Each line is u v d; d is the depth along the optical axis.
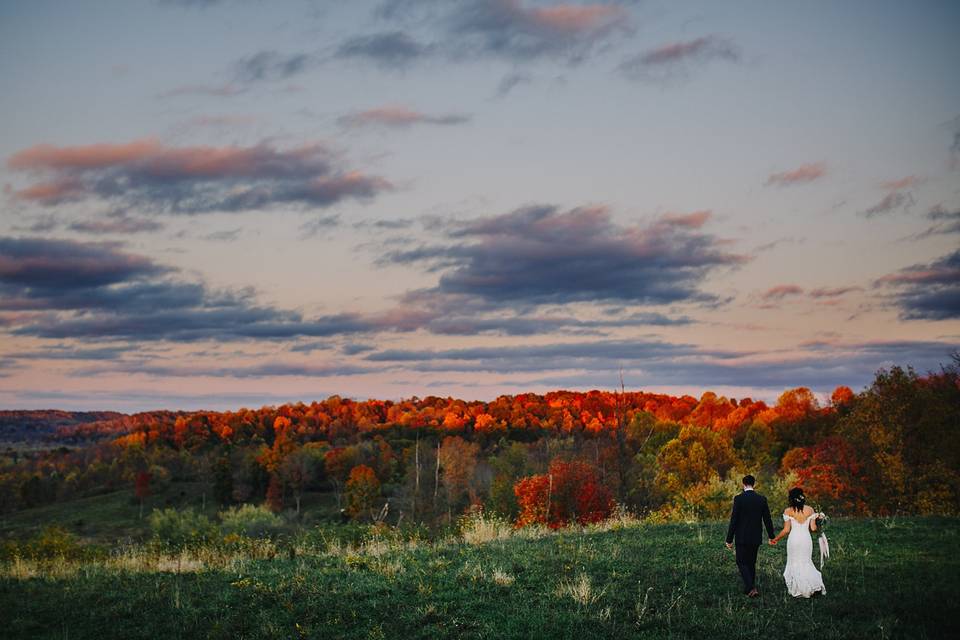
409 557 15.59
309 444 134.38
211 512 105.00
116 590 13.16
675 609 10.70
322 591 12.34
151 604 12.05
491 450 118.44
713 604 10.94
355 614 10.95
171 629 10.71
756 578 12.52
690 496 42.09
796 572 11.17
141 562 16.78
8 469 145.50
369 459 111.81
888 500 42.31
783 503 44.84
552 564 14.06
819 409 90.31
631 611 10.66
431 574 13.47
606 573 13.11
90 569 15.91
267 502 104.06
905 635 9.12
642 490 57.16
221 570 14.90
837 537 16.67
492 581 12.65
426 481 78.94
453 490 78.25
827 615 10.16
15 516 108.62
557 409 139.00
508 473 79.25
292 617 11.00
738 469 64.75
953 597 10.97
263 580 13.45
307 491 118.06
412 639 9.89
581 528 21.38
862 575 12.52
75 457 152.88
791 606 10.67
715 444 66.75
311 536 20.70
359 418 166.50
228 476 112.56
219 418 174.25
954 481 40.25
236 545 19.36
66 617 11.54
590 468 56.22
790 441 89.69
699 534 17.59
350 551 17.59
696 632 9.59
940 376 43.56
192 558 17.61
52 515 107.56
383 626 10.45
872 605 10.55
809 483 46.69
